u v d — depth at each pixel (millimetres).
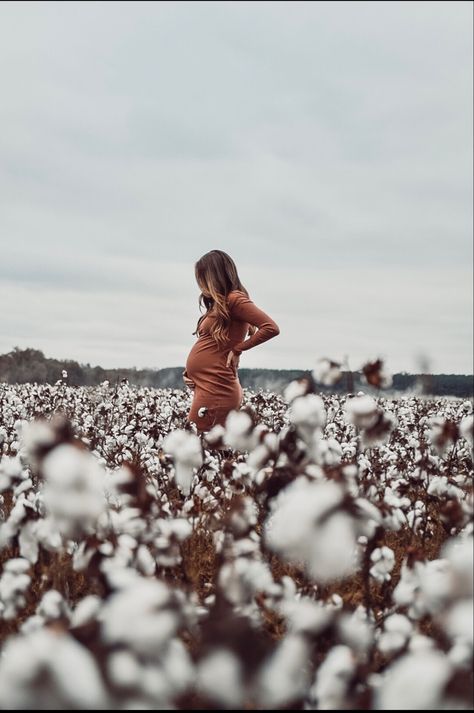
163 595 1427
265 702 1546
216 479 4203
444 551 3293
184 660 1492
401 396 9719
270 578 2178
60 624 1438
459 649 1700
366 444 2768
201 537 3451
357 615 2344
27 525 2520
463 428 3211
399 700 1296
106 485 2568
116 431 6578
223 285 6203
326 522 1485
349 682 1603
